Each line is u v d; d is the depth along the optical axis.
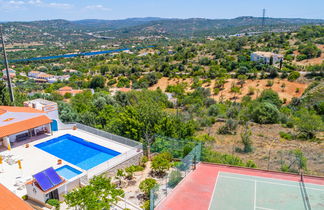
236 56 131.25
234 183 19.45
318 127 32.12
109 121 34.47
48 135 29.42
